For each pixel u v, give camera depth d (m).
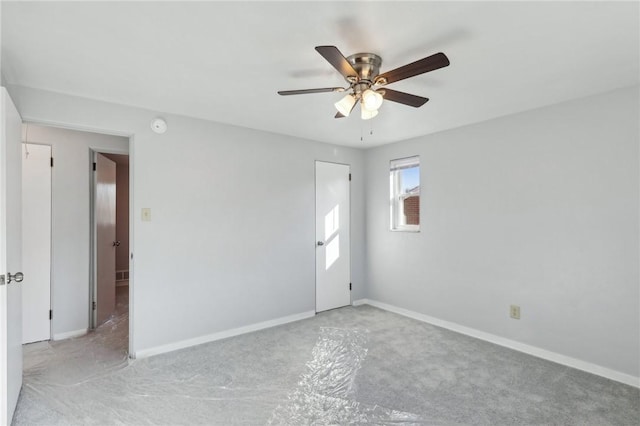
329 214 4.38
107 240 4.05
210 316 3.34
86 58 2.05
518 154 3.10
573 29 1.73
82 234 3.59
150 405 2.20
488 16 1.62
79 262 3.56
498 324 3.25
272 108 2.98
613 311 2.55
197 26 1.71
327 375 2.61
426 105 2.89
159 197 3.05
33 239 3.32
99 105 2.76
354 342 3.29
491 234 3.31
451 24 1.70
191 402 2.24
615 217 2.54
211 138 3.36
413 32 1.77
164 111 3.06
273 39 1.84
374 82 1.97
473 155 3.46
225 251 3.45
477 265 3.42
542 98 2.73
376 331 3.60
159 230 3.05
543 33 1.77
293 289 4.00
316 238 4.24
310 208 4.18
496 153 3.27
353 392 2.36
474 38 1.83
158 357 2.94
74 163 3.55
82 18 1.63
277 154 3.87
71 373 2.64
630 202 2.47
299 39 1.84
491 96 2.68
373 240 4.65
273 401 2.25
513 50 1.95
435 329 3.66
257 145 3.70
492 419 2.05
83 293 3.57
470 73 2.26
